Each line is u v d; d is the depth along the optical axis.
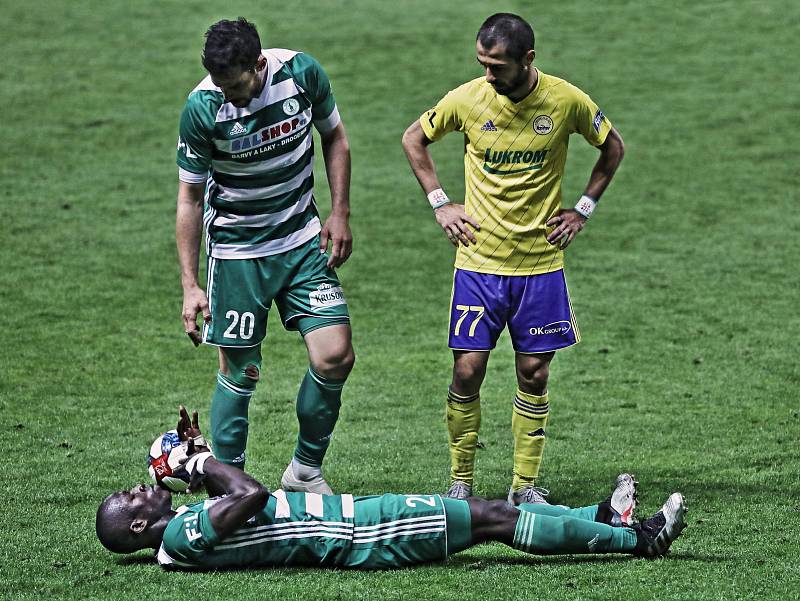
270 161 17.98
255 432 23.61
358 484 20.56
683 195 42.56
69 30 62.59
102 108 51.75
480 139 18.86
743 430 23.48
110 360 28.20
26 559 16.70
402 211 41.47
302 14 65.06
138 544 16.25
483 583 15.59
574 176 44.78
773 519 18.30
